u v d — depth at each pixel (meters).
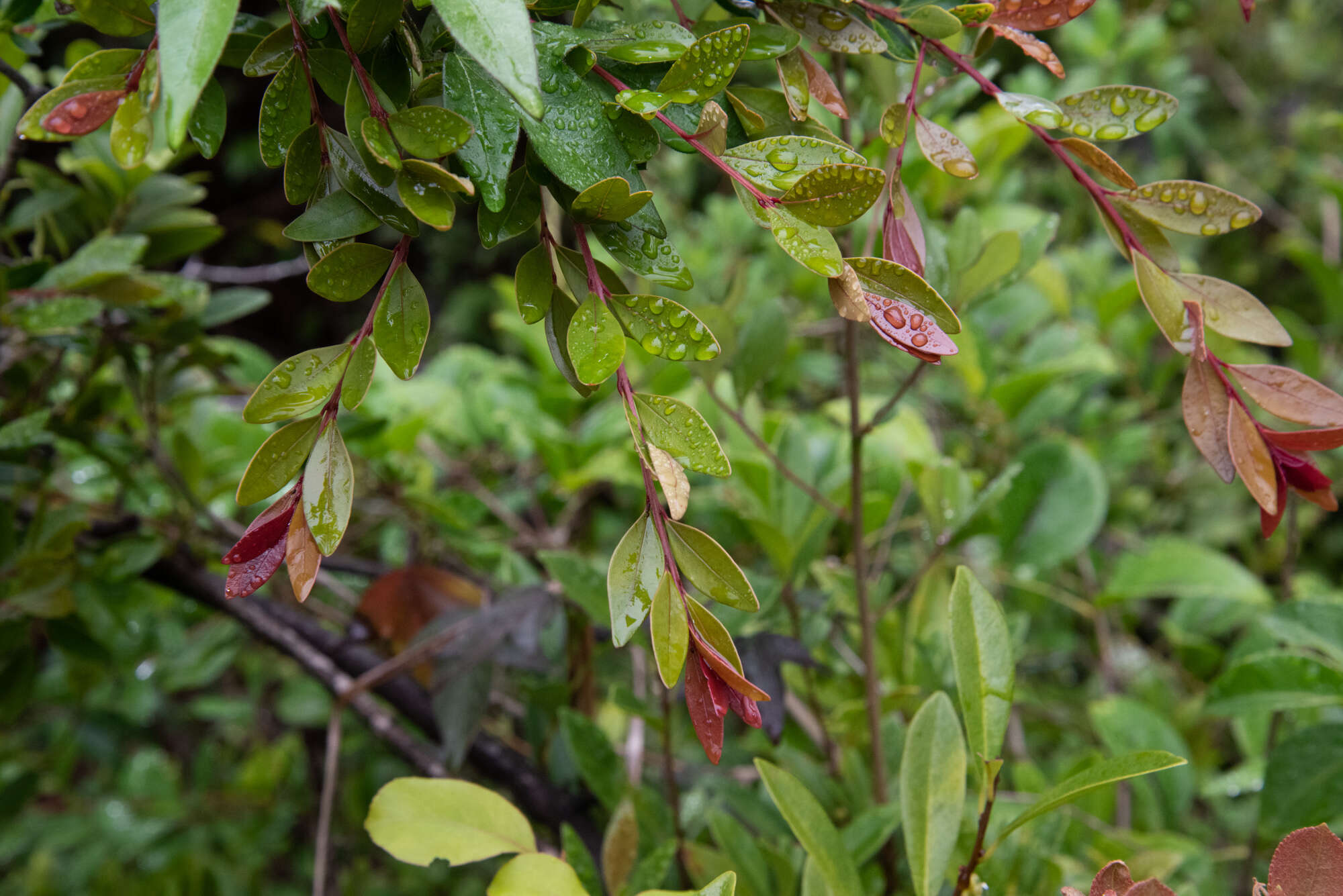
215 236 0.79
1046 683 1.26
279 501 0.39
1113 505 1.26
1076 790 0.45
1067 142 0.42
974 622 0.49
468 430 1.08
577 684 0.75
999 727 0.48
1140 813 0.77
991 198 1.21
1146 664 1.19
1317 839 0.42
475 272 3.36
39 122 0.39
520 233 0.40
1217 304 0.43
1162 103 0.42
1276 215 2.15
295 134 0.40
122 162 0.39
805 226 0.39
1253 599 0.87
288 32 0.39
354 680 0.75
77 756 1.46
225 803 1.43
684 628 0.39
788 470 0.69
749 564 0.95
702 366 0.61
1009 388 0.93
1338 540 1.75
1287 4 2.44
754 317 0.64
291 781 1.47
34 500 0.82
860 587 0.60
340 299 0.40
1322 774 0.62
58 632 0.74
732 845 0.57
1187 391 0.43
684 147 0.40
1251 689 0.67
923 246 0.42
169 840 1.38
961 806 0.49
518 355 1.87
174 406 0.88
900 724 0.72
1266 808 0.63
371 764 1.14
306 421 0.39
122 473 0.74
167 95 0.36
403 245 0.40
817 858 0.50
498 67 0.36
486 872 1.27
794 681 0.79
